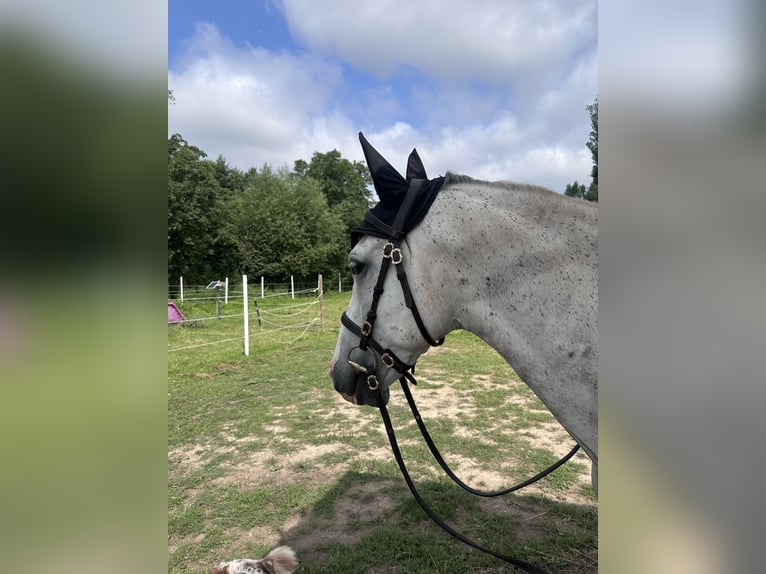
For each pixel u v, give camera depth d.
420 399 5.55
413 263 1.43
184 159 26.80
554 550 2.39
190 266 29.16
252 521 2.84
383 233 1.46
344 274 36.81
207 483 3.38
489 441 4.09
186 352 8.80
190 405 5.46
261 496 3.13
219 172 46.50
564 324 1.24
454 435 4.25
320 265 33.50
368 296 1.52
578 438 1.27
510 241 1.32
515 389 6.00
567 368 1.24
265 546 2.57
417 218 1.42
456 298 1.42
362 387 1.63
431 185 1.47
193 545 2.61
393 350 1.50
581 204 1.28
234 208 35.50
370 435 4.34
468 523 2.69
